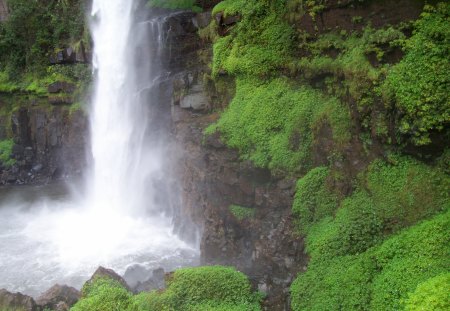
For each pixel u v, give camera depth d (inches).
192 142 534.6
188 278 368.5
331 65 402.3
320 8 418.3
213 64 540.1
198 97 586.6
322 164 401.7
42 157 956.0
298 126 428.5
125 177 758.5
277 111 450.3
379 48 341.1
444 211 298.8
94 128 865.5
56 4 983.0
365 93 347.6
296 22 459.8
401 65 321.7
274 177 434.6
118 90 823.1
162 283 438.3
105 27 871.1
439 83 297.7
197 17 665.6
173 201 617.0
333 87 410.9
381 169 342.6
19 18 980.6
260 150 445.7
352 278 303.9
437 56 304.0
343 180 370.9
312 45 434.6
